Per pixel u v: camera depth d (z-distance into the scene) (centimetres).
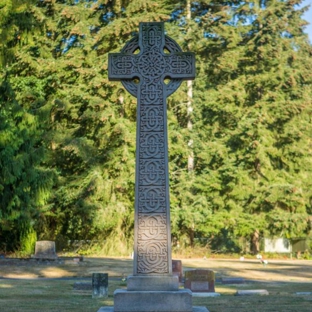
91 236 4391
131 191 4294
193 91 4800
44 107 3628
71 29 4431
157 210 1119
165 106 1155
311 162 4791
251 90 4900
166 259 1102
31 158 2984
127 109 4450
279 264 3462
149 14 4328
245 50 4891
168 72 1170
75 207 4069
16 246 3884
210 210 4412
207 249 4469
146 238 1109
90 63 4397
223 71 4916
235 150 4744
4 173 2850
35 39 4388
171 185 4409
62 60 4328
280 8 4872
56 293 1920
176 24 4784
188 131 4509
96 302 1658
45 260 3048
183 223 4284
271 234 4616
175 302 1038
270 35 4803
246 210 4675
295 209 4606
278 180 4656
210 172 4569
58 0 4750
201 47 4778
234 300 1742
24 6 3088
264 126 4678
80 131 4397
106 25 4506
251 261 3784
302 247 4659
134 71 1173
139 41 1183
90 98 4247
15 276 2653
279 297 1842
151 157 1135
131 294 1041
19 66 4256
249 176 4684
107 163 4216
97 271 2833
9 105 3055
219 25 4728
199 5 4922
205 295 1911
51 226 4312
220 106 4744
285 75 4803
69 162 4372
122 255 4159
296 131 4684
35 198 3088
